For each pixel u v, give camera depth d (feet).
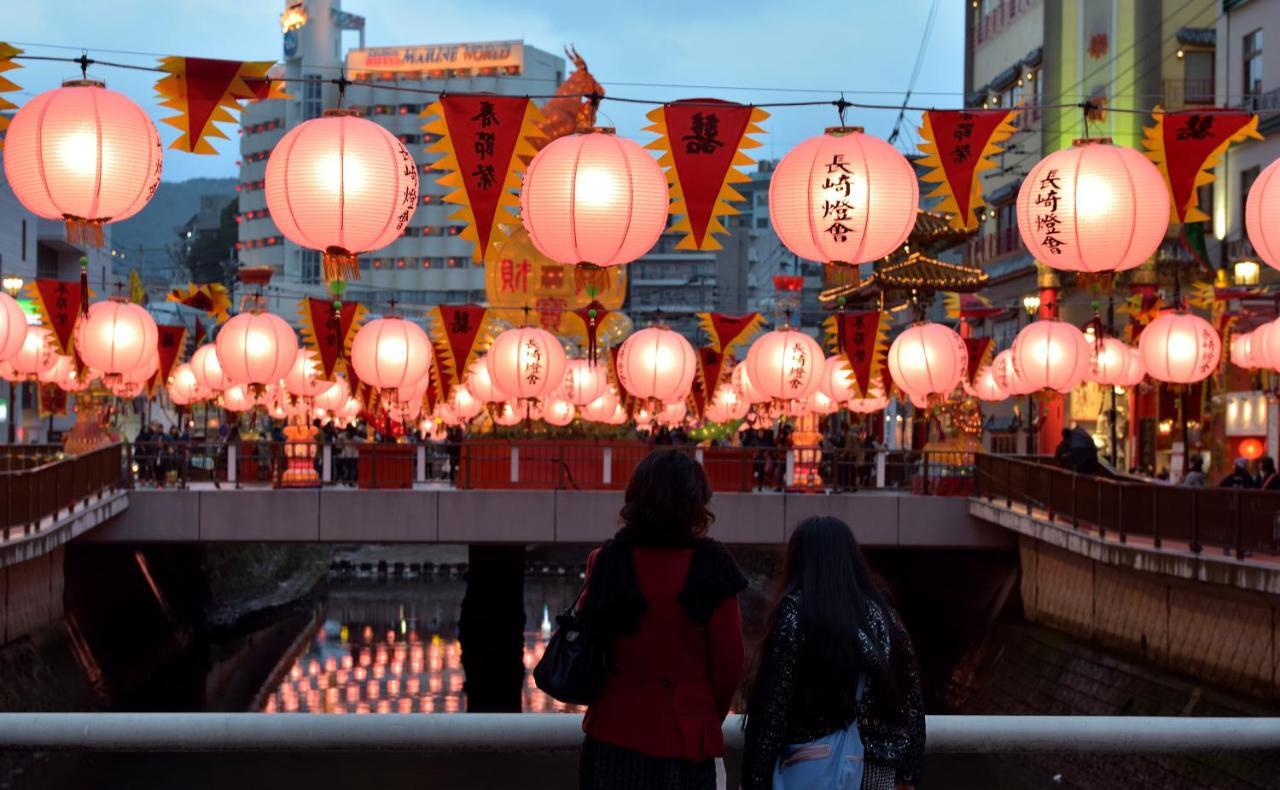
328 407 99.35
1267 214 36.14
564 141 33.58
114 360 62.34
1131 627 62.90
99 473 74.38
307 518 79.30
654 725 11.12
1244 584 47.29
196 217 332.60
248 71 29.99
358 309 73.82
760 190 297.33
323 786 13.44
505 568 113.91
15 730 10.86
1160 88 112.78
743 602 115.34
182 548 104.68
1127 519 59.31
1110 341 68.69
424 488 86.12
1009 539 81.71
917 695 11.33
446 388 88.69
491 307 96.84
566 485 86.53
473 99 32.58
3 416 138.41
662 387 68.44
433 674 96.22
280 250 274.98
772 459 100.78
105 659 77.71
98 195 30.40
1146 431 111.75
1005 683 71.72
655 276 294.87
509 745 11.34
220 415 139.03
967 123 32.83
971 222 33.22
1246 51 102.78
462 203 32.91
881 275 97.55
